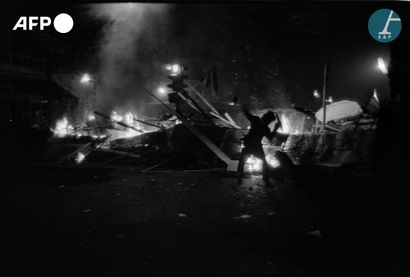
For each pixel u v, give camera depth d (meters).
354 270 3.12
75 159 13.02
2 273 2.98
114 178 8.78
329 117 19.41
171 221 4.72
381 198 6.42
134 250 3.57
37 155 13.43
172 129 13.29
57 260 3.29
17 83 20.06
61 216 4.95
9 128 13.93
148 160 11.89
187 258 3.36
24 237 3.98
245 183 8.19
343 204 5.90
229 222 4.70
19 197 6.29
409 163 9.01
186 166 11.03
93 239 3.92
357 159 10.88
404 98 9.65
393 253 3.56
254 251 3.58
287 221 4.78
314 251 3.60
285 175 9.47
